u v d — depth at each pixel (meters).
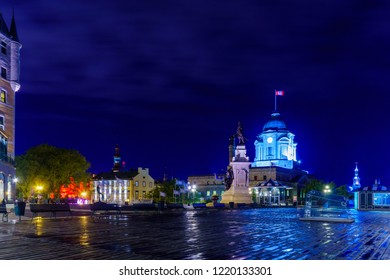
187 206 61.78
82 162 91.50
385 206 65.56
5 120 71.19
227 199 81.12
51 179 87.94
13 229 22.80
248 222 31.23
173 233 21.48
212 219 34.88
